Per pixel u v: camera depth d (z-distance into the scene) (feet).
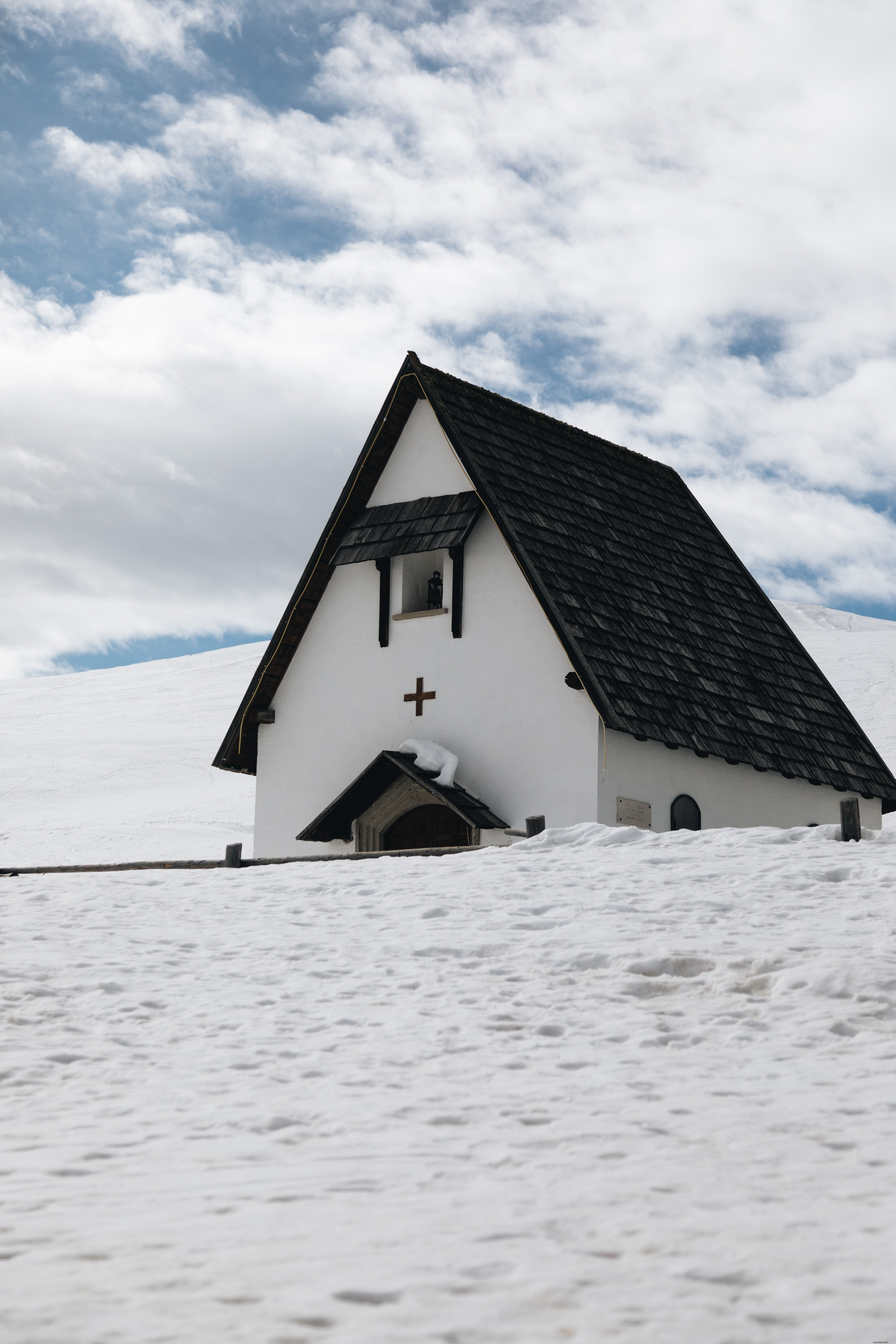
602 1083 27.40
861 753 88.94
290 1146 23.16
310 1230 18.07
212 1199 19.77
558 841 59.21
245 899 51.83
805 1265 16.52
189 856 161.79
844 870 48.11
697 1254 17.01
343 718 83.41
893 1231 17.99
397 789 79.41
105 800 206.18
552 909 45.29
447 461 82.28
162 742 254.68
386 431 83.51
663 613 82.64
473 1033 31.99
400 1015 33.94
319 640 85.40
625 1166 21.53
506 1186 20.39
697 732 76.54
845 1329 14.46
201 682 328.49
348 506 84.69
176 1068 29.40
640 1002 34.94
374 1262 16.65
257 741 88.74
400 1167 21.58
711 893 45.91
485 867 54.39
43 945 43.29
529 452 85.46
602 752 73.31
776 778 82.33
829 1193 19.92
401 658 81.46
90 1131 24.39
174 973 39.40
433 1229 18.12
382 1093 26.86
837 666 289.94
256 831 85.66
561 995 35.60
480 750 77.36
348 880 53.78
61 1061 30.25
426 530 80.07
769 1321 14.67
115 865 67.36
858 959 36.09
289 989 37.17
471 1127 24.30
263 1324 14.44
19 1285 15.81
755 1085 27.12
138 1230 18.15
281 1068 29.22
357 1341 13.92
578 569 79.20
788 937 39.09
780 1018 32.50
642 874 50.03
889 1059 28.96
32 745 249.55
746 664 85.71
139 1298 15.31
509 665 77.05
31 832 178.91
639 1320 14.66
